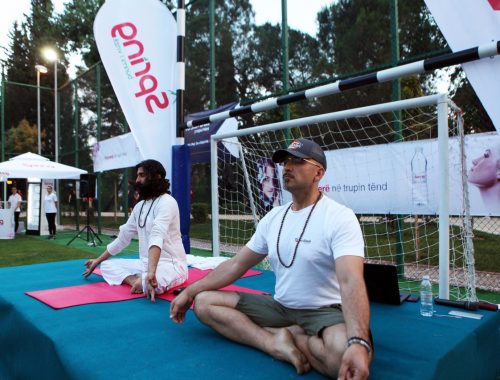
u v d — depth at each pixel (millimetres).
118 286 3400
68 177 10148
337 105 6113
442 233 2996
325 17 6152
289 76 6645
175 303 2197
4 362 2820
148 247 3170
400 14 5355
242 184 6473
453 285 4363
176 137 5273
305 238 1935
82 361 1813
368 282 2916
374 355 1869
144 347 1989
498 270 5566
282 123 4156
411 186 4480
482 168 4293
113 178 13266
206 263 4336
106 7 5031
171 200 3268
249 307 2113
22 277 3793
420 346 1989
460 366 2016
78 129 12891
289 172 1977
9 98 21016
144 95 5188
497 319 2586
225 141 5191
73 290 3219
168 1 12359
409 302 2920
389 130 5594
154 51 5238
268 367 1746
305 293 1954
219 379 1625
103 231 12789
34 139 21453
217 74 7906
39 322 2381
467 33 3072
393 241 5531
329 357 1597
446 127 3012
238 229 6656
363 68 5723
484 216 4312
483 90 3051
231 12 7582
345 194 4980
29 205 12000
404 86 5574
